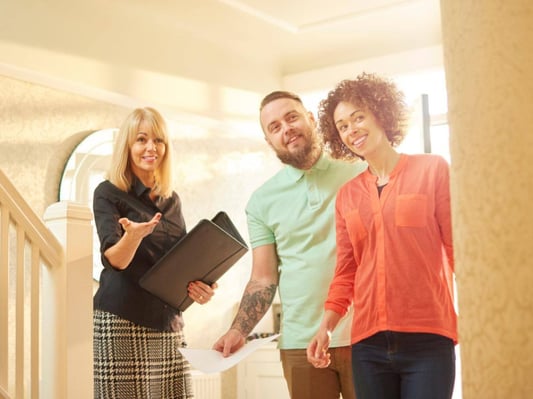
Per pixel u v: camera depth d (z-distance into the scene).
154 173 3.02
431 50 5.50
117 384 2.79
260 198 2.63
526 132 0.73
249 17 5.38
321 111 2.28
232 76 5.77
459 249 0.80
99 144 4.74
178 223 3.06
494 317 0.74
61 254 2.72
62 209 2.74
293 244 2.55
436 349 1.90
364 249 2.05
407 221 1.96
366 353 1.99
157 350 2.86
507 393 0.72
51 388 2.66
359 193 2.09
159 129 2.99
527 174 0.72
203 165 5.60
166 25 5.27
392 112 2.10
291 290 2.53
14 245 4.09
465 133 0.79
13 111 4.30
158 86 5.18
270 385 5.56
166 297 2.82
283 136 2.51
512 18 0.75
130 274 2.85
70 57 4.57
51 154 4.48
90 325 2.76
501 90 0.75
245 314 2.54
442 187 1.98
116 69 4.87
